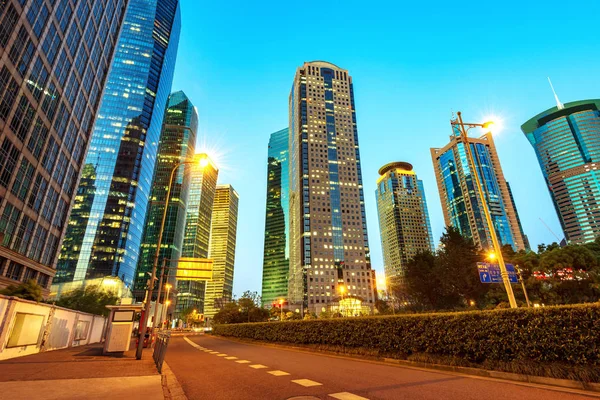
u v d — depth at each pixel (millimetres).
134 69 152625
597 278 45094
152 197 184250
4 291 30453
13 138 40969
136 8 165125
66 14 51312
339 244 164625
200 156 26172
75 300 54625
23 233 45125
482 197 16891
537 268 48812
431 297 42719
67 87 54156
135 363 15531
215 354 21625
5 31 37594
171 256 168750
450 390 8406
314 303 150875
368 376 11008
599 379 8070
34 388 8406
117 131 139625
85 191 128500
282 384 9805
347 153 185875
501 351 10523
